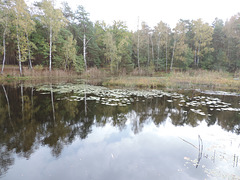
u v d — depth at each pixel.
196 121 4.46
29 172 2.14
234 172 2.21
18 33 15.58
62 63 20.34
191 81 14.20
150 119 4.62
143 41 26.31
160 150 2.83
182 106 6.14
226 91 10.23
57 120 4.34
